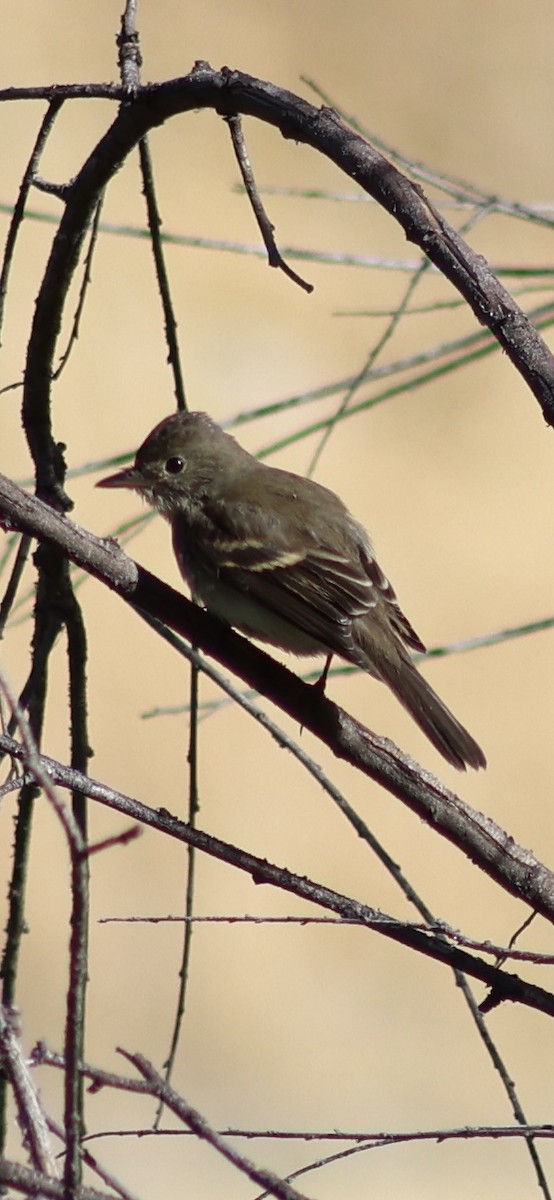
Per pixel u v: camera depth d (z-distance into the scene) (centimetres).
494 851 498
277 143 1678
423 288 1602
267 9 1798
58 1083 1113
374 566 708
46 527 503
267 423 1506
